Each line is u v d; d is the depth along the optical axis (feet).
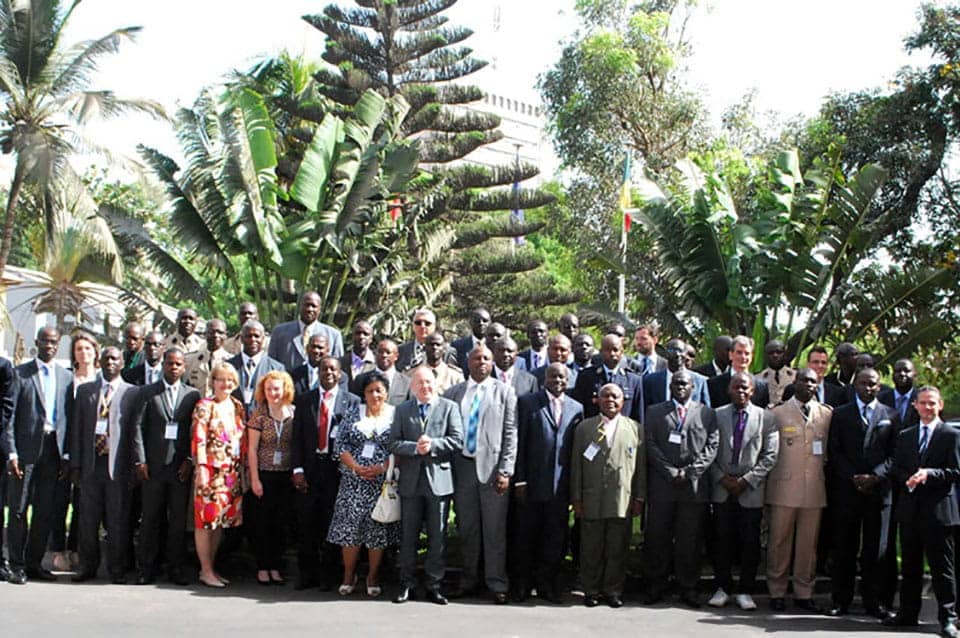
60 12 59.93
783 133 79.82
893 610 25.20
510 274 67.67
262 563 27.27
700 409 26.13
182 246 48.08
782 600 25.84
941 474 23.44
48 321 81.25
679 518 25.85
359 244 52.75
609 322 46.52
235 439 26.61
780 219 40.22
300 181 49.19
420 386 25.79
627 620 23.85
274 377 26.76
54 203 60.59
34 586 25.93
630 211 43.73
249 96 49.24
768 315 43.96
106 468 26.91
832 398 28.09
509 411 25.82
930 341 38.81
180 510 26.76
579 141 84.89
